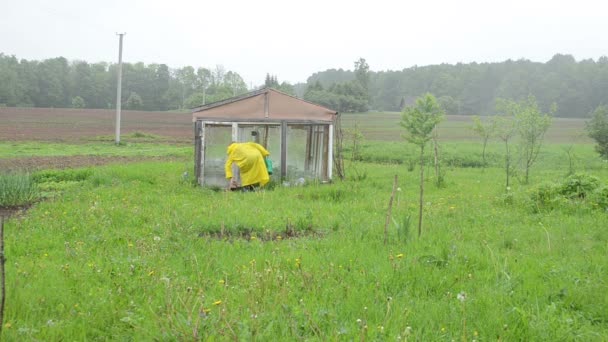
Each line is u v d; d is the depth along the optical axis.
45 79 113.12
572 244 8.83
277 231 9.93
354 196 14.05
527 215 11.49
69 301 5.89
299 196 13.84
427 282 6.67
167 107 120.38
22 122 60.94
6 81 105.31
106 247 8.43
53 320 5.43
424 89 123.69
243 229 10.09
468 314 5.57
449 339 5.05
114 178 17.41
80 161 26.38
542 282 6.75
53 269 7.00
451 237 9.16
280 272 6.91
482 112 103.44
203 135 16.73
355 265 7.39
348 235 9.31
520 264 7.52
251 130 17.45
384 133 56.66
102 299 5.88
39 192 14.61
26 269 6.93
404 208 12.11
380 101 125.81
